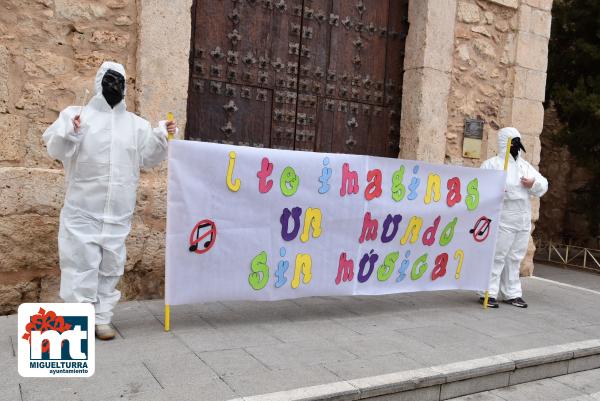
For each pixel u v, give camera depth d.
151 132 3.58
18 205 4.07
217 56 5.29
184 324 3.95
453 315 4.70
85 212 3.36
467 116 6.54
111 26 4.45
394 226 4.50
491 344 3.94
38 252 4.18
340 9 5.97
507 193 5.09
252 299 3.96
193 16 5.14
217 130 5.34
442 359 3.53
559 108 8.96
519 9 6.72
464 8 6.36
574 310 5.24
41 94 4.20
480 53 6.56
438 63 6.20
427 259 4.71
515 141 5.11
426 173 4.61
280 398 2.76
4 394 2.67
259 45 5.52
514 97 6.77
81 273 3.37
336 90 6.01
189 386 2.85
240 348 3.48
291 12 5.68
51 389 2.75
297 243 4.09
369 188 4.35
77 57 4.35
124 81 3.44
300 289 4.15
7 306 4.11
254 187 3.88
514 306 5.24
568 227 10.98
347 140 6.12
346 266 4.32
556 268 8.38
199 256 3.74
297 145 5.80
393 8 6.29
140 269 4.61
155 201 4.62
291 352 3.47
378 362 3.39
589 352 4.05
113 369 3.03
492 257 5.01
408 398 3.15
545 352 3.84
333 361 3.35
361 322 4.29
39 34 4.20
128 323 3.90
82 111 3.37
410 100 6.24
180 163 3.61
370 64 6.20
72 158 3.38
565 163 10.95
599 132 8.27
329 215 4.20
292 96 5.74
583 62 8.59
